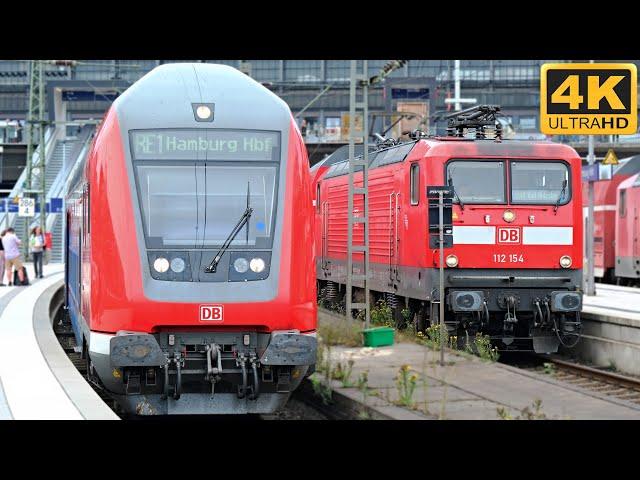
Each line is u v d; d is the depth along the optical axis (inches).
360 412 855.7
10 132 6023.6
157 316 807.1
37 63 3676.2
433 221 1156.5
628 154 4758.9
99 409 697.0
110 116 847.1
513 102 6161.4
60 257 4296.3
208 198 828.0
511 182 1323.8
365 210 1378.0
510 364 1362.0
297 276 832.3
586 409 854.5
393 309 1549.0
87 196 900.0
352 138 1389.0
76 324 1203.9
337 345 1291.8
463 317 1318.9
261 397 841.5
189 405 834.2
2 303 1727.4
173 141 832.3
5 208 3405.5
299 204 842.2
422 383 983.0
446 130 1455.5
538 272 1323.8
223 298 812.6
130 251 813.2
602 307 1644.9
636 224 2288.4
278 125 851.4
